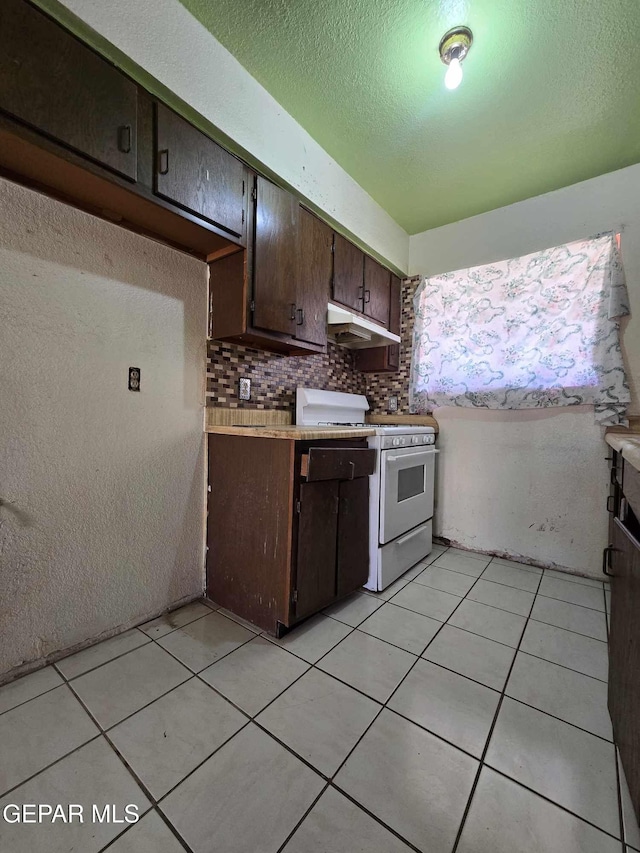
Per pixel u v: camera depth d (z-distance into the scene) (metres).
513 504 2.50
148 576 1.68
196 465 1.86
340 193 2.18
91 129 1.14
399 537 2.18
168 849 0.80
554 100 1.69
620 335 2.13
